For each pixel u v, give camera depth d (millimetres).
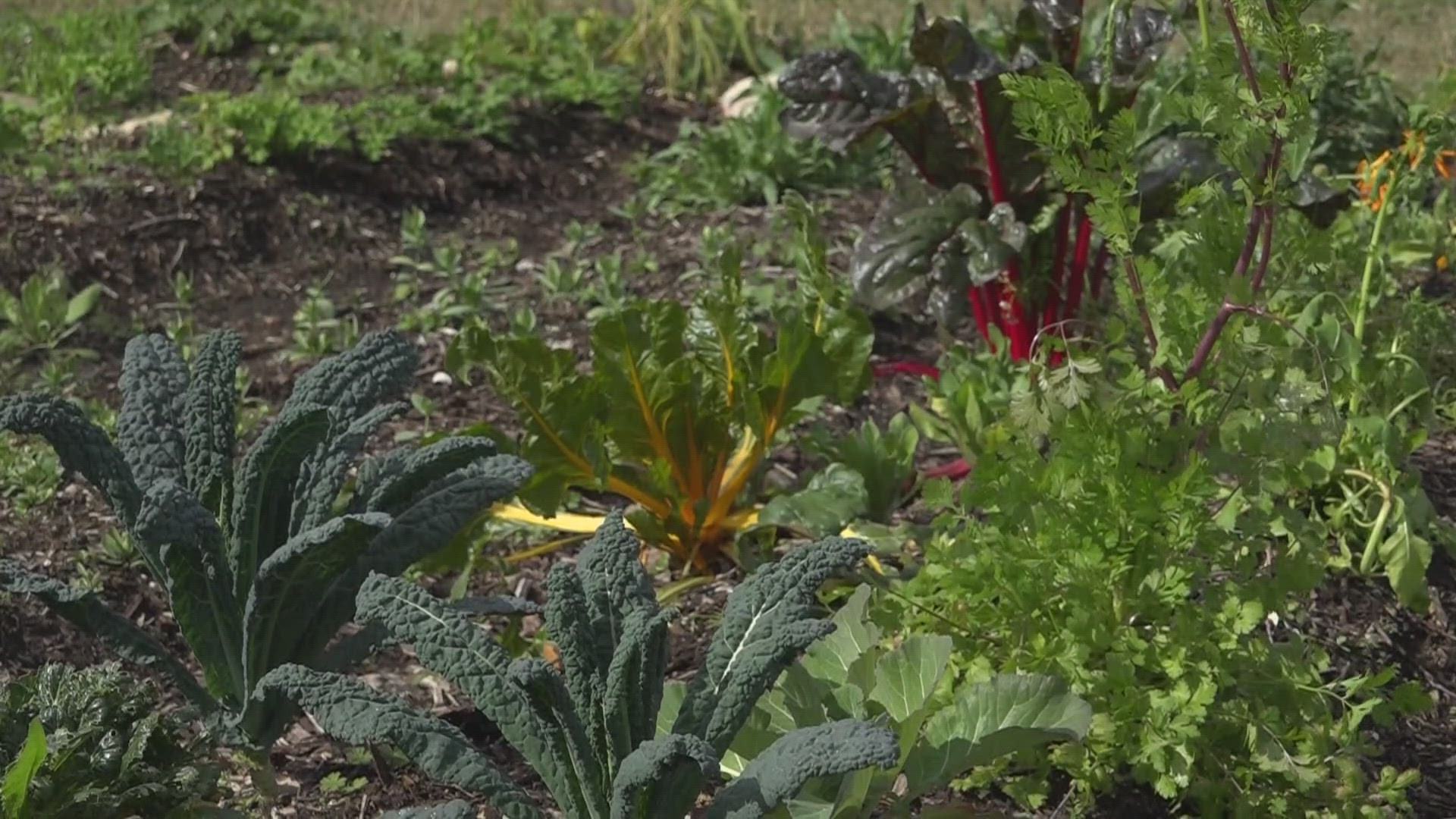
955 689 3406
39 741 2568
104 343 5898
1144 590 3236
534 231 7199
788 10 9852
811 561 2838
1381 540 4172
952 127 4895
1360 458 4109
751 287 6109
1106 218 3447
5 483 4734
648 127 8508
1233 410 3598
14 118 7617
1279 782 3219
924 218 4848
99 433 3059
